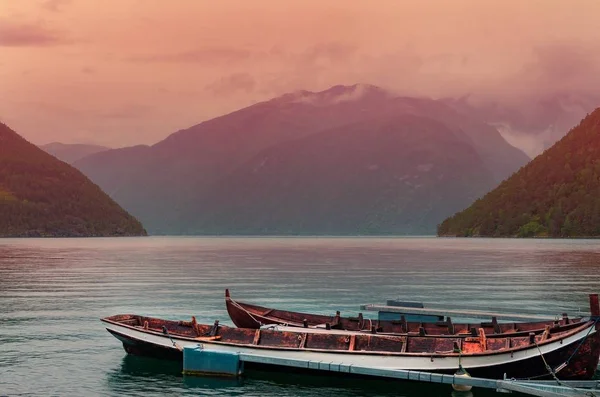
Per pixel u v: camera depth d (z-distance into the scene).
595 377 32.47
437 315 46.31
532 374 29.81
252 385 31.47
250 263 144.62
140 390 30.59
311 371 32.41
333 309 59.59
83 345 40.75
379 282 89.94
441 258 163.25
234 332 35.09
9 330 46.53
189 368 33.00
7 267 125.56
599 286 80.88
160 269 120.88
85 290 76.94
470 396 30.12
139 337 35.50
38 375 33.16
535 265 126.69
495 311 48.66
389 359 30.89
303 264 140.12
